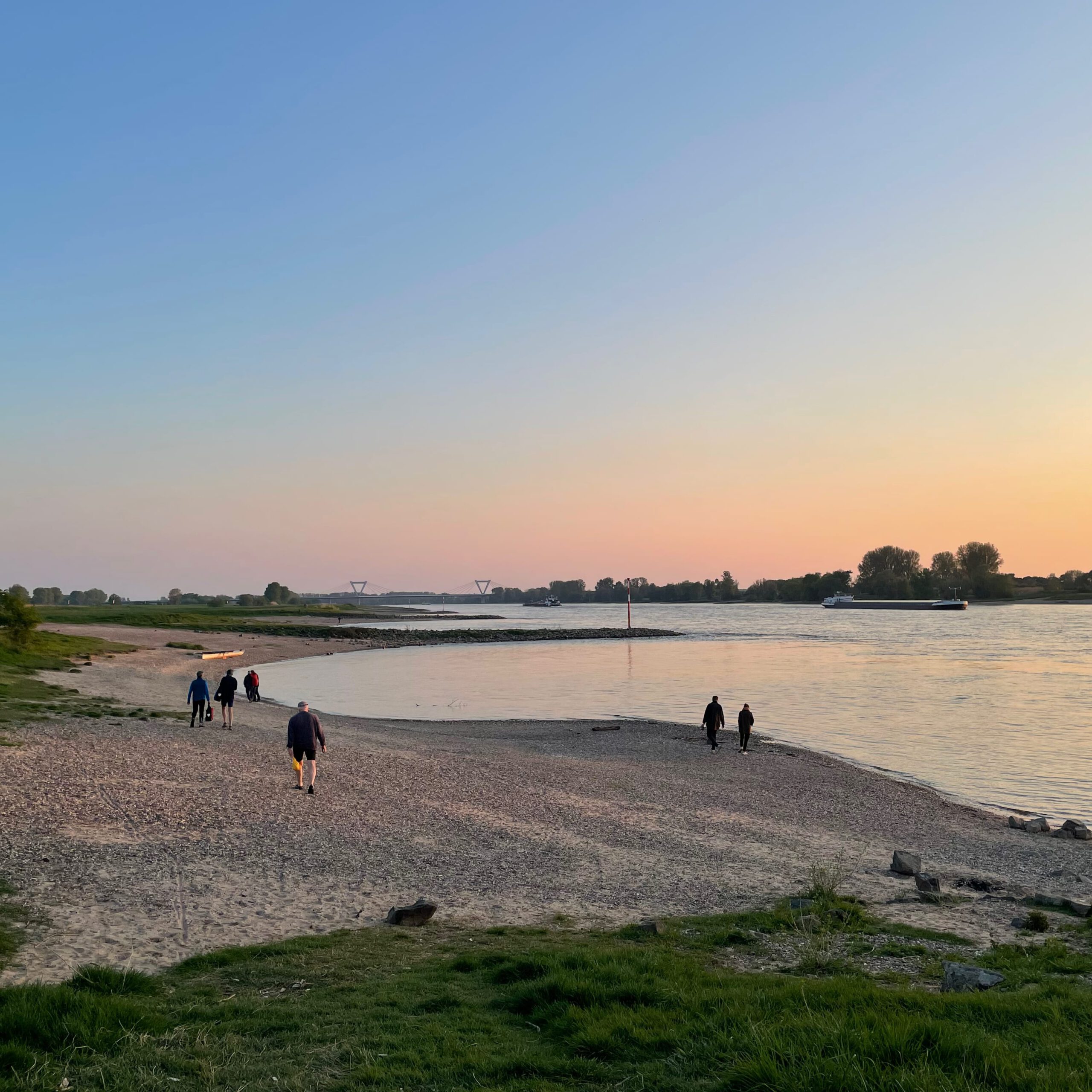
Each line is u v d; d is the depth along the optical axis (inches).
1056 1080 264.5
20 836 668.7
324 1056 317.4
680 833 871.7
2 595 2444.6
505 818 885.2
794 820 982.4
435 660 4010.8
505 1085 289.7
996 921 591.8
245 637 5078.7
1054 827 1018.1
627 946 496.1
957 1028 312.5
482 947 495.5
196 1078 295.1
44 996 350.3
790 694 2442.2
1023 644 4726.9
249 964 445.7
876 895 664.4
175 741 1206.3
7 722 1204.5
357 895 607.5
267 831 762.8
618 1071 302.2
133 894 564.7
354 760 1189.1
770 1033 313.1
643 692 2549.2
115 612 7401.6
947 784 1267.2
